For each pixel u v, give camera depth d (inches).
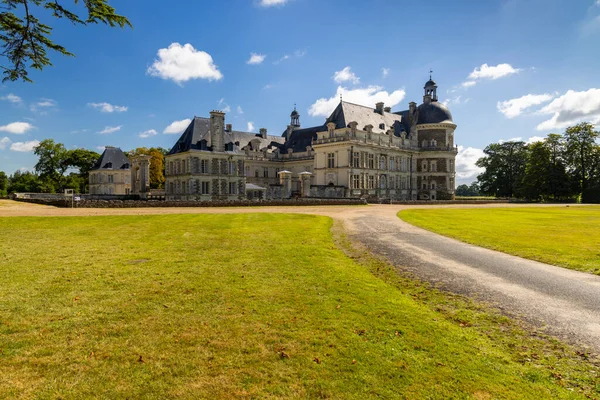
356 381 245.0
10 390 231.0
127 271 493.4
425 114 3912.4
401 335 311.4
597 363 273.0
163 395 229.9
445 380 246.8
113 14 554.3
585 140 3501.5
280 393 232.1
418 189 3892.7
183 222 1075.3
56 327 317.1
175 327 320.5
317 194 2888.8
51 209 1508.4
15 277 456.8
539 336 319.0
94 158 4291.3
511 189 4328.3
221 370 256.7
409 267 563.8
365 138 3262.8
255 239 771.4
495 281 486.9
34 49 574.6
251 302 381.1
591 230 999.6
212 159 2940.5
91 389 234.2
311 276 481.1
